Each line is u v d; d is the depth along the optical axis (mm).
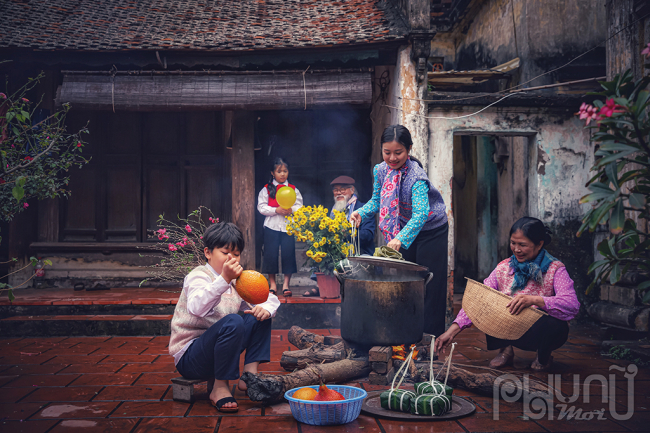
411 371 3240
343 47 5691
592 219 2443
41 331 4918
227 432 2383
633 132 2461
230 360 2660
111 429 2424
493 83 8336
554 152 5785
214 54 5754
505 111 5750
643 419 2592
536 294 3537
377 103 6781
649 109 4527
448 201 5695
